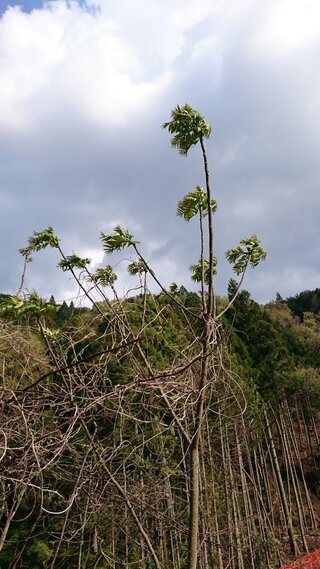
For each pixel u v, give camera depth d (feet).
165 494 12.69
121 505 11.50
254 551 26.21
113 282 10.62
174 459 15.47
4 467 7.18
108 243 10.40
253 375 51.37
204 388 9.26
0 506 10.48
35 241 9.68
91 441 9.25
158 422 10.53
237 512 24.70
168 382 8.72
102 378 8.57
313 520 56.24
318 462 71.05
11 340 8.30
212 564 20.03
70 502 8.22
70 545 16.99
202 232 10.46
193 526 9.25
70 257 9.84
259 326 61.41
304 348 93.09
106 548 16.75
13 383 8.26
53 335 9.00
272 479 57.57
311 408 70.79
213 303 9.90
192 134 9.95
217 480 20.08
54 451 7.15
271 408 49.01
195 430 9.73
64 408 8.05
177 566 18.42
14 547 17.25
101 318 10.25
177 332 11.60
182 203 10.54
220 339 10.02
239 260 11.53
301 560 30.07
